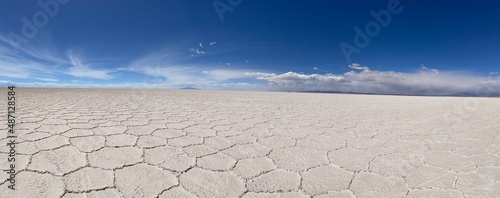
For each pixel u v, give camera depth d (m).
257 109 4.77
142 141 2.02
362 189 1.26
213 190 1.21
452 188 1.27
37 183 1.19
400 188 1.28
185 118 3.32
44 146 1.76
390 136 2.43
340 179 1.38
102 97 6.79
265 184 1.30
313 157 1.75
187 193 1.17
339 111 4.64
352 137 2.38
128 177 1.31
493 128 2.86
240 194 1.18
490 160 1.70
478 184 1.32
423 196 1.19
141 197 1.12
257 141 2.16
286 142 2.15
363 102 7.62
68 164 1.44
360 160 1.70
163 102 5.77
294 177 1.40
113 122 2.78
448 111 4.60
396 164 1.63
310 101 7.65
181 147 1.90
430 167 1.57
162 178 1.32
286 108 5.08
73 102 4.96
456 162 1.66
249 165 1.56
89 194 1.12
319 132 2.60
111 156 1.62
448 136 2.44
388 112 4.50
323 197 1.17
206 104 5.59
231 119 3.35
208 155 1.73
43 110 3.51
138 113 3.63
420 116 3.92
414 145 2.10
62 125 2.47
